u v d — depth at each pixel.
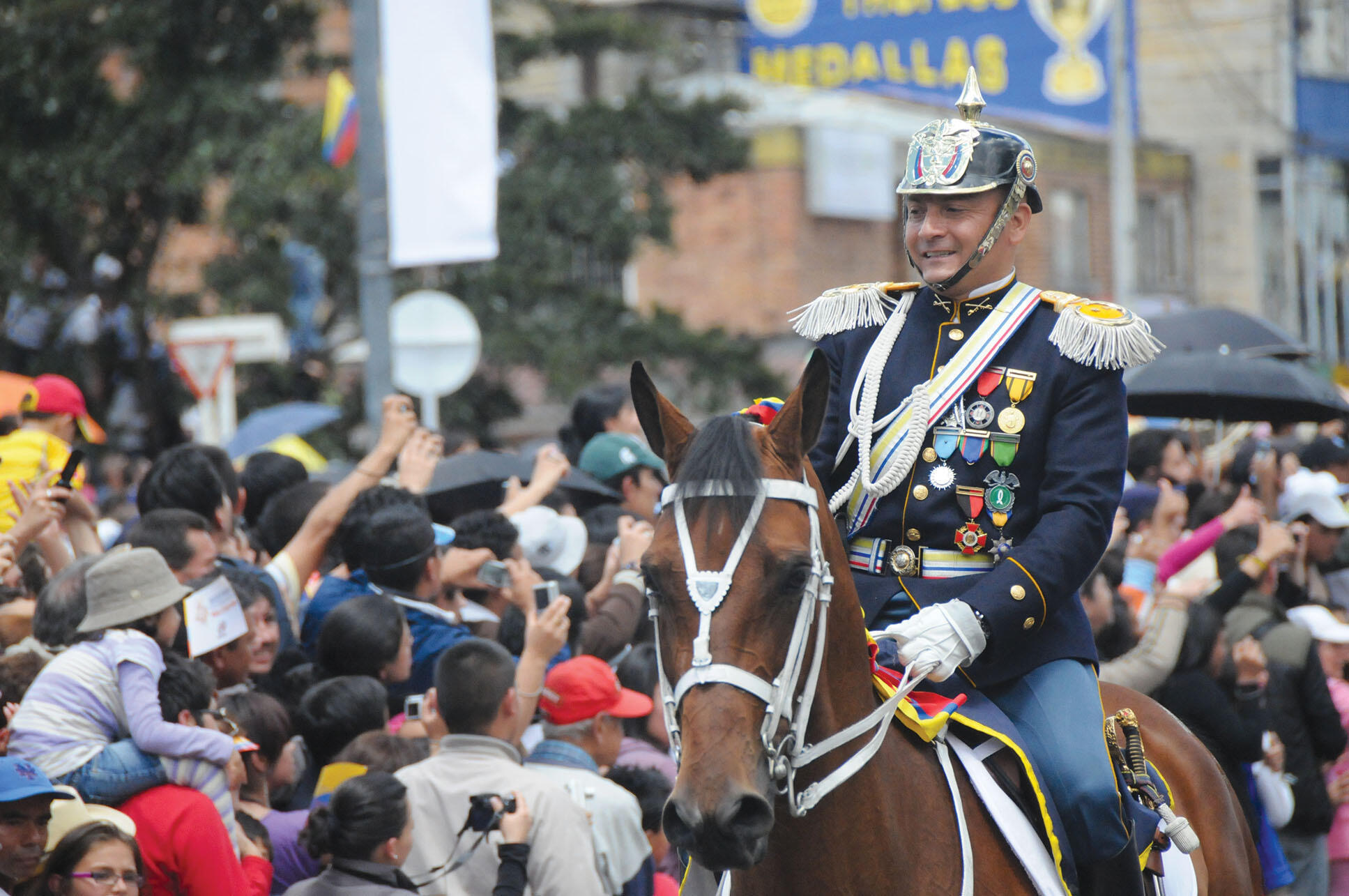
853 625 11.30
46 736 14.24
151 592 15.27
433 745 17.16
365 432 60.41
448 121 33.06
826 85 91.00
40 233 54.38
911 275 88.50
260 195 53.50
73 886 12.98
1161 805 13.28
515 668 16.97
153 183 55.50
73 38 52.75
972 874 11.64
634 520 22.97
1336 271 109.12
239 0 53.59
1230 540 25.30
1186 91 103.56
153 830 13.91
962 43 86.44
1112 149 80.44
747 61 92.94
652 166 61.62
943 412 12.57
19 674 15.52
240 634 16.89
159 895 13.89
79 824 13.23
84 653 14.72
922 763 11.95
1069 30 83.44
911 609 12.55
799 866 11.10
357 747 16.67
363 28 36.41
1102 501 12.17
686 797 9.52
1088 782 12.16
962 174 12.40
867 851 11.18
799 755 10.52
